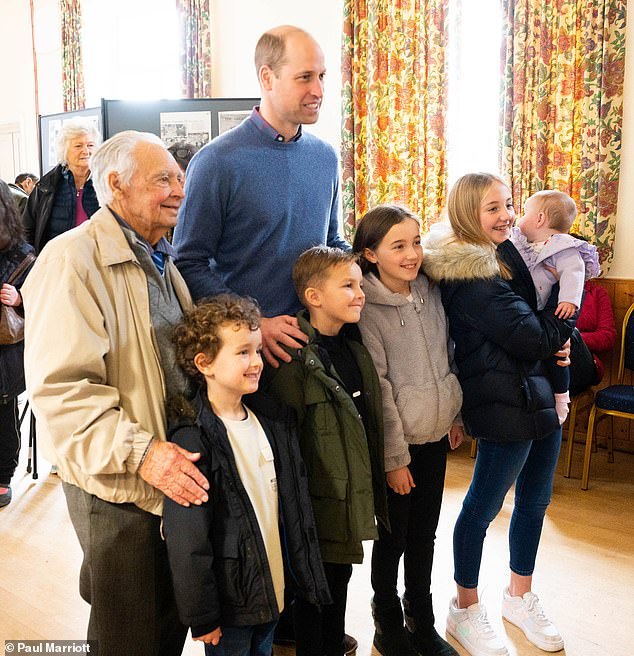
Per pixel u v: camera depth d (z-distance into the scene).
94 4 7.05
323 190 2.13
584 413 4.27
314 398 1.80
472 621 2.27
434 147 4.50
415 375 2.05
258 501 1.64
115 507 1.54
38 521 3.26
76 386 1.44
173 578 1.52
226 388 1.63
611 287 4.10
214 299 1.68
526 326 2.04
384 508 1.95
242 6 5.77
